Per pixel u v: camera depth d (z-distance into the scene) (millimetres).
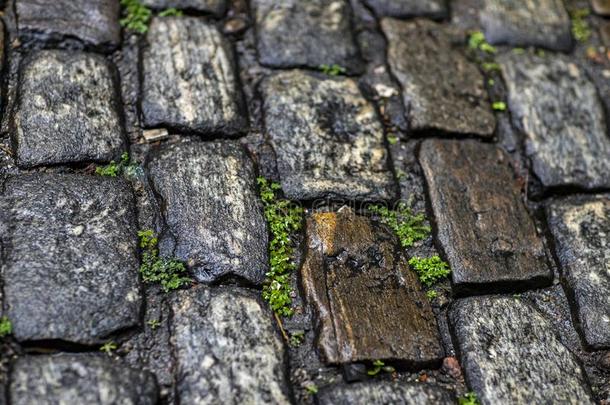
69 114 2279
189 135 2311
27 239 2174
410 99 2391
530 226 2307
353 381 2156
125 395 2107
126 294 2166
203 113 2322
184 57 2367
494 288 2256
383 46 2461
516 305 2244
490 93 2438
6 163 2240
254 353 2148
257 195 2268
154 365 2141
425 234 2285
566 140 2393
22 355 2119
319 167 2301
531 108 2418
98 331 2139
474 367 2182
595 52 2523
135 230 2215
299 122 2336
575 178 2359
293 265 2230
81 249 2180
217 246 2213
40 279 2150
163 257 2203
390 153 2348
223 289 2195
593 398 2188
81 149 2258
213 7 2438
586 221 2320
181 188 2250
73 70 2320
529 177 2363
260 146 2318
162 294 2186
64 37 2350
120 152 2273
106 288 2162
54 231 2186
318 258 2229
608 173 2375
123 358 2139
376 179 2309
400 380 2172
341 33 2451
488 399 2164
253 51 2418
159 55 2363
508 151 2387
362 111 2367
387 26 2471
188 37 2393
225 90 2350
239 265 2207
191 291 2188
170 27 2398
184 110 2318
